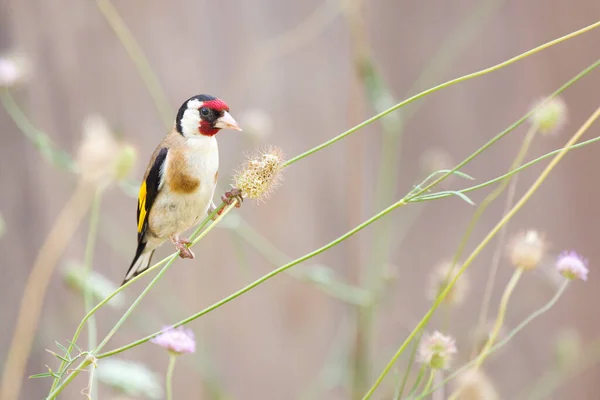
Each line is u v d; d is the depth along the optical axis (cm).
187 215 734
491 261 1127
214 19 1041
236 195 570
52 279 933
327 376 970
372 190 1107
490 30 1138
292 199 1081
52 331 923
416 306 1119
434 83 1125
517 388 1127
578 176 1152
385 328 1102
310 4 1075
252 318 1075
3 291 909
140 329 969
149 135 1005
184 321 489
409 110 1099
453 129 1134
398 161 1113
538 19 1143
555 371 998
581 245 1152
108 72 983
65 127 954
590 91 1149
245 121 980
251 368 1078
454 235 1131
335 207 1099
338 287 913
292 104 1078
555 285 1070
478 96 1139
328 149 1094
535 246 552
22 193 923
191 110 714
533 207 1141
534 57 1143
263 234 1071
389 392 897
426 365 574
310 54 1081
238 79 1048
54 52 949
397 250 1114
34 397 908
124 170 573
